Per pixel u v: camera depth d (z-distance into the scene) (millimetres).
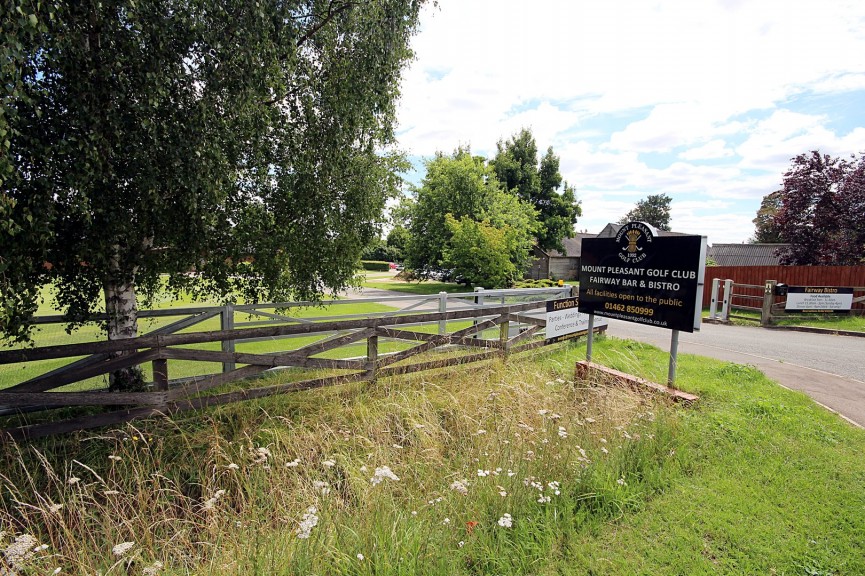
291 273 5777
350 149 5344
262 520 3041
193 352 4250
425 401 4895
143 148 3572
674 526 2914
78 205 3320
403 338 5648
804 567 2523
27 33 2674
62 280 4316
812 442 4152
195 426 4219
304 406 4812
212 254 4953
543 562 2578
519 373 5969
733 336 11102
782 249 17281
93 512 2969
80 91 3254
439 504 3018
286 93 4750
